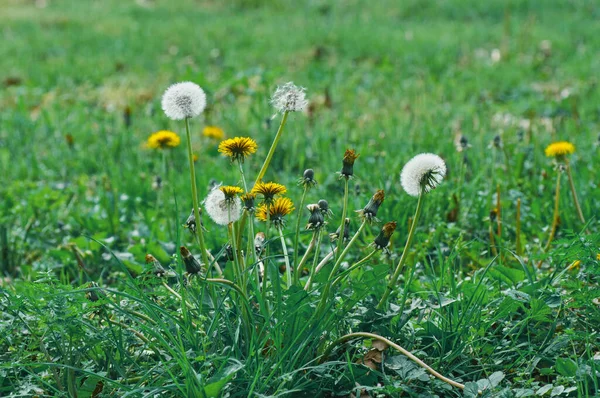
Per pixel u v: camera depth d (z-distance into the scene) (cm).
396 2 729
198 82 337
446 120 317
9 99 430
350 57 514
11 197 247
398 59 498
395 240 214
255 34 597
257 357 160
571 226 217
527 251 208
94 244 214
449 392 166
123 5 761
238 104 379
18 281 207
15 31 639
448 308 172
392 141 287
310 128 320
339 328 170
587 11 675
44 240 229
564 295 174
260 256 176
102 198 238
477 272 188
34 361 171
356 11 705
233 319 169
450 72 454
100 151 300
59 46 568
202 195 238
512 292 171
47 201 246
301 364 164
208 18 693
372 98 394
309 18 682
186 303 171
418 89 405
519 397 161
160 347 170
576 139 282
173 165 276
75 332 165
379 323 169
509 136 287
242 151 166
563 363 165
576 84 422
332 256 171
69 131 335
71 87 456
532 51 520
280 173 260
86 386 164
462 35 573
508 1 696
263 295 166
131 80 468
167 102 165
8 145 320
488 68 465
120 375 168
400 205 219
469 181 246
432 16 689
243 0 768
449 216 220
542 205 226
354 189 227
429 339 172
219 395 159
